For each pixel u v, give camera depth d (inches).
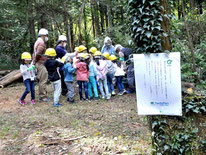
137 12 87.4
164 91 85.0
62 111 195.9
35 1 391.2
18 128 154.1
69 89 227.1
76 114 186.1
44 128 154.1
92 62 238.7
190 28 187.5
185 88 91.3
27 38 472.1
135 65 87.4
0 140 134.0
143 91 88.1
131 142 128.4
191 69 111.3
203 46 162.7
